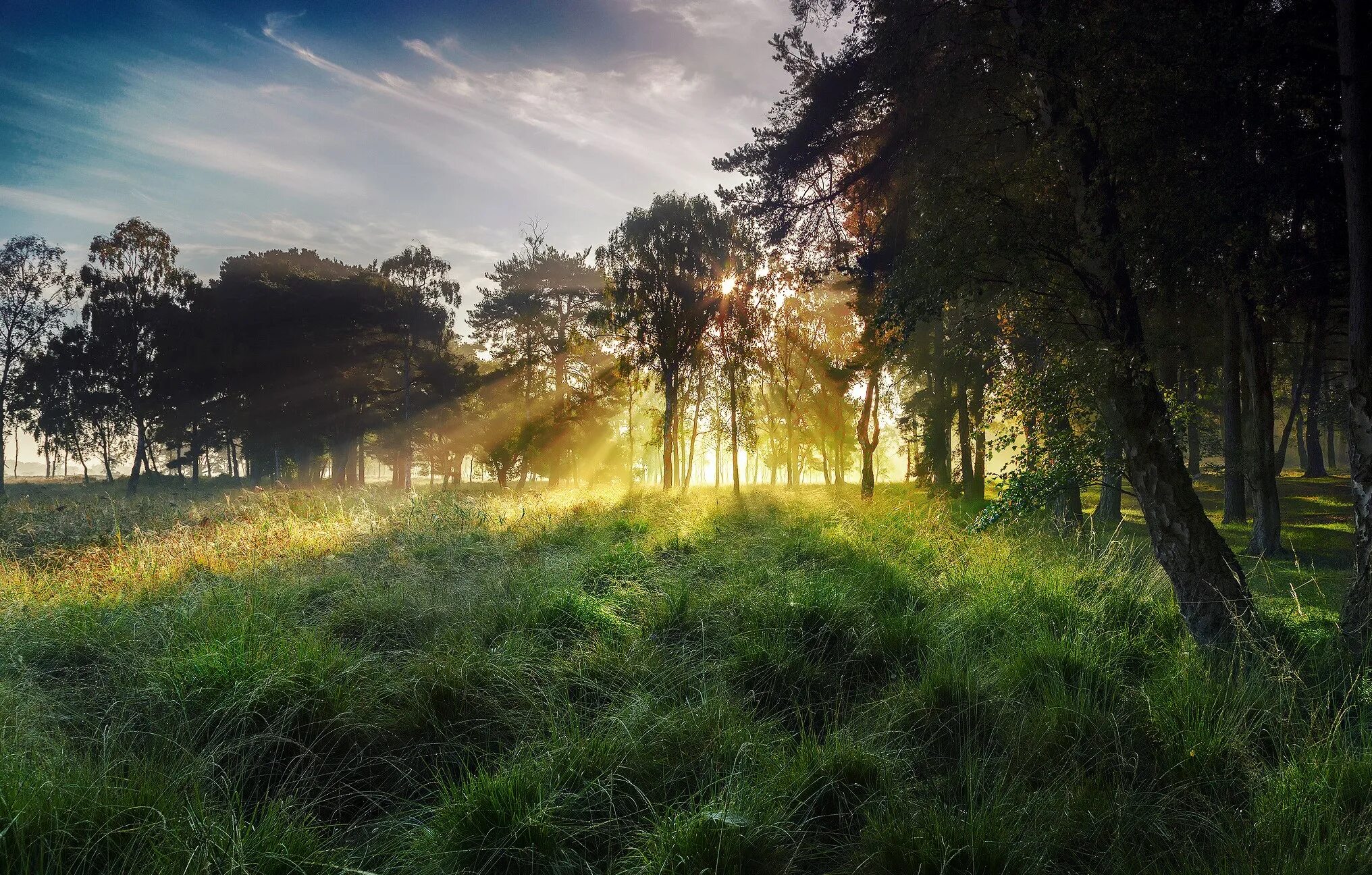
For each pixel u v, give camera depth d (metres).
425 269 48.97
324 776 3.76
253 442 47.94
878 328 7.58
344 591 6.81
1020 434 7.05
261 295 45.06
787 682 4.99
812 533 10.55
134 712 4.11
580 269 44.62
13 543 10.41
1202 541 5.84
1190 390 19.42
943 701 4.54
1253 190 7.56
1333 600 8.31
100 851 2.82
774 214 18.33
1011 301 6.83
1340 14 6.39
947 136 7.81
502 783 3.28
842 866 3.15
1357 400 6.00
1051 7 6.46
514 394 44.97
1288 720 4.15
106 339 45.22
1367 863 2.87
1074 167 6.52
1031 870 2.95
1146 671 5.30
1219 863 3.05
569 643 5.61
